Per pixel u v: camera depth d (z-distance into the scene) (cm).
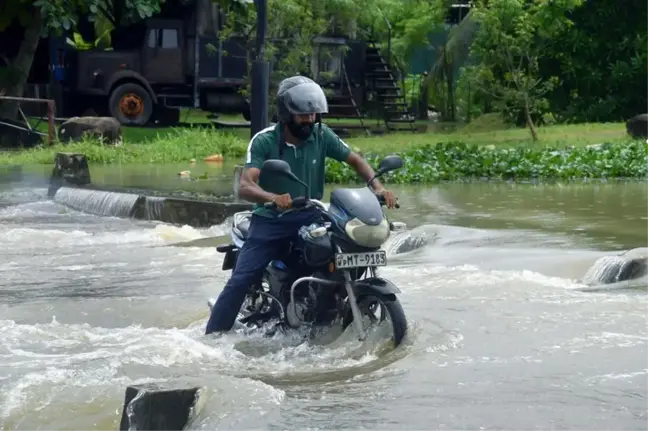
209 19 3669
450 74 4309
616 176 2384
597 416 645
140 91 3628
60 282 1227
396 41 4634
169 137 3147
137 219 1842
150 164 2819
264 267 877
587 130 3450
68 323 1000
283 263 881
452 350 819
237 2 3331
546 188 2142
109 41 3916
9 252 1474
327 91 3625
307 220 866
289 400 698
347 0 3653
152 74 3662
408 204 1852
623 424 630
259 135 889
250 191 851
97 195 1947
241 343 873
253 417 657
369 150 2788
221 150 3062
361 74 3884
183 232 1633
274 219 869
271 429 639
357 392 718
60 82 3606
